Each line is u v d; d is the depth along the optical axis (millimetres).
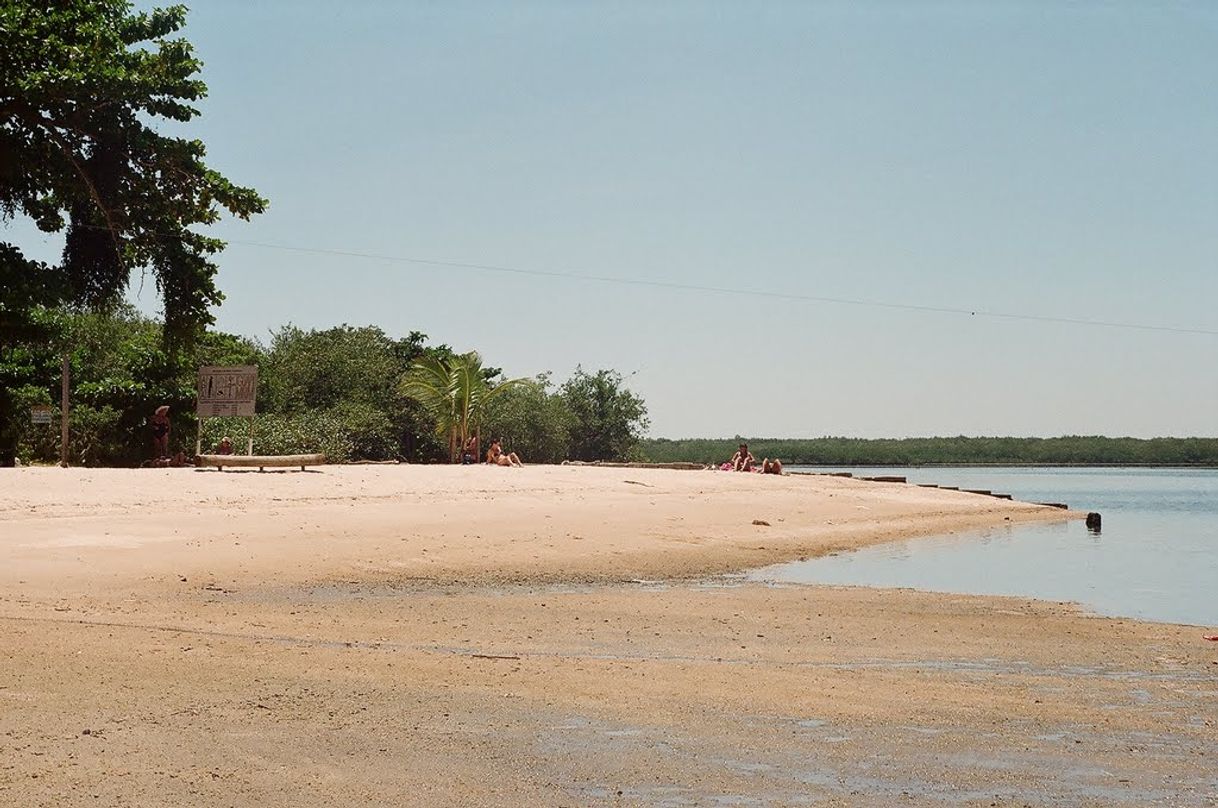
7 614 11312
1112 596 16875
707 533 24359
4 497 20656
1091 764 7234
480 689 8805
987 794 6578
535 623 12492
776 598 15328
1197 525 36219
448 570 17156
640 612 13625
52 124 30047
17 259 30500
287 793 6219
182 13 32562
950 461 157000
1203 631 13219
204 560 16328
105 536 17766
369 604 13578
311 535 19453
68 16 29609
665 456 125938
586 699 8617
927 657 11117
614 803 6258
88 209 31906
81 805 5914
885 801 6414
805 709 8531
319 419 52719
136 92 30094
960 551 24375
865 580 18172
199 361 44719
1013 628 13195
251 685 8602
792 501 34156
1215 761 7367
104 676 8633
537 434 71625
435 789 6375
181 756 6793
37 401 39562
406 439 61094
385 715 7895
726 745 7465
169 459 32375
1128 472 142500
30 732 7113
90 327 47031
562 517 25000
